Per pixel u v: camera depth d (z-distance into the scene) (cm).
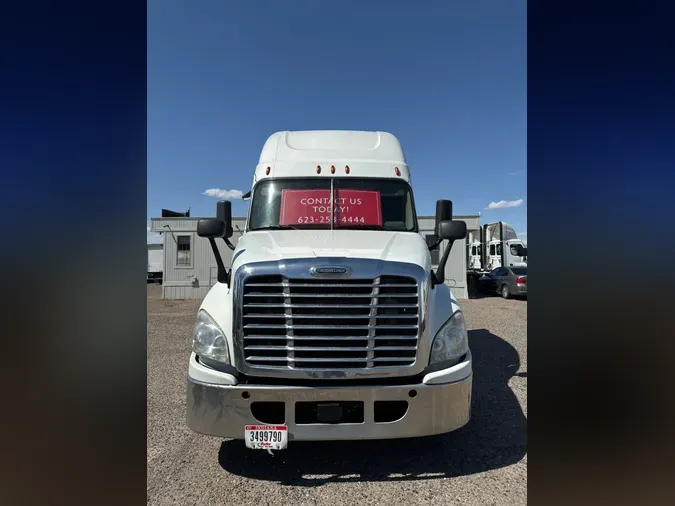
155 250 3266
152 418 412
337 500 276
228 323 307
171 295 1783
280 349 294
